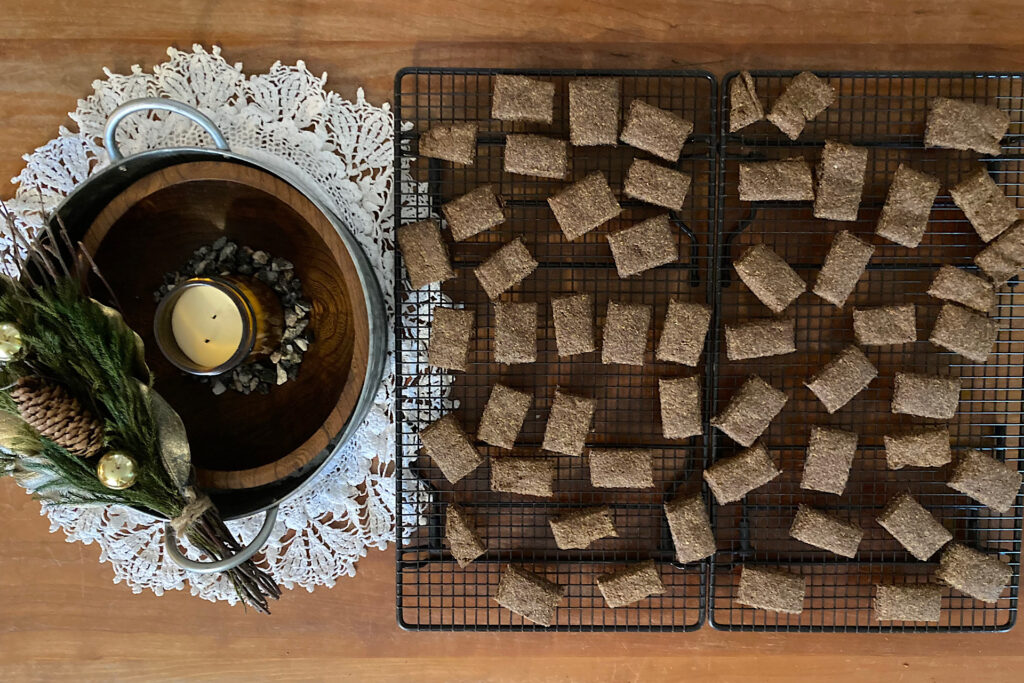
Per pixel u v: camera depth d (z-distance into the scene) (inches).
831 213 35.6
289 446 35.4
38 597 37.6
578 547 36.3
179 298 33.7
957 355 36.9
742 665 37.5
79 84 36.6
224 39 36.5
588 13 36.5
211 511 33.2
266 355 35.3
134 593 37.6
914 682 37.5
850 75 35.6
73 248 33.2
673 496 37.1
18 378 30.9
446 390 36.9
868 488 37.3
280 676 37.7
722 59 36.5
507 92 35.5
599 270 37.0
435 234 35.7
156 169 33.4
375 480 36.9
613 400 37.2
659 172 35.5
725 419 35.9
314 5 36.5
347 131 36.4
